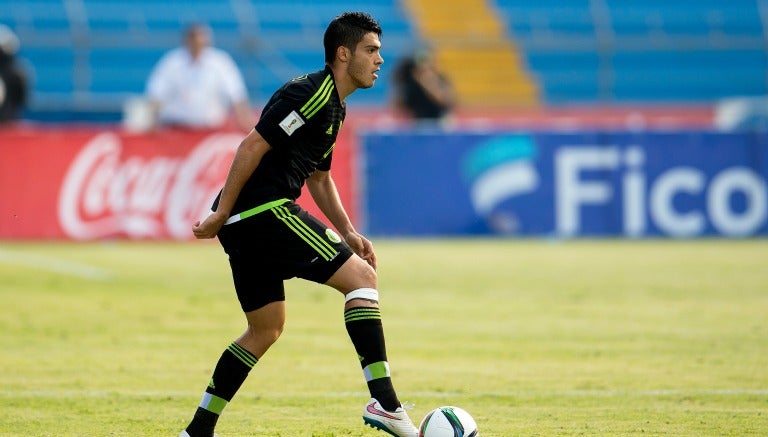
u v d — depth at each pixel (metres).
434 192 62.59
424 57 72.12
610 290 43.97
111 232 59.56
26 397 24.73
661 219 63.69
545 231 63.28
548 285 45.44
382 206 62.16
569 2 103.69
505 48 94.50
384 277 47.81
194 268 50.56
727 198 64.12
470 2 102.75
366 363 19.06
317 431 21.44
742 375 27.34
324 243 19.14
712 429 21.42
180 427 21.84
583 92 101.19
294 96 18.78
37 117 73.62
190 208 60.03
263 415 22.98
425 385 26.23
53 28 92.50
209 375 27.53
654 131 63.53
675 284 45.66
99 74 94.12
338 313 38.25
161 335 33.59
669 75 102.25
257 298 19.47
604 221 63.44
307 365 28.89
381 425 18.89
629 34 102.19
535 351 30.92
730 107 89.50
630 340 32.69
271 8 98.56
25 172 58.88
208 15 96.75
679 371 27.91
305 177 19.73
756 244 61.34
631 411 23.22
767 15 104.38
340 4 100.56
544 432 21.27
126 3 95.38
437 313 38.28
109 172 59.41
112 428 21.72
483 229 62.97
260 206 18.95
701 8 103.88
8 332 34.00
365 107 92.81
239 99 62.53
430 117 71.56
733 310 38.72
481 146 62.88
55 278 46.69
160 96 60.88
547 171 63.16
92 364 28.91
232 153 60.28
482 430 21.48
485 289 44.34
